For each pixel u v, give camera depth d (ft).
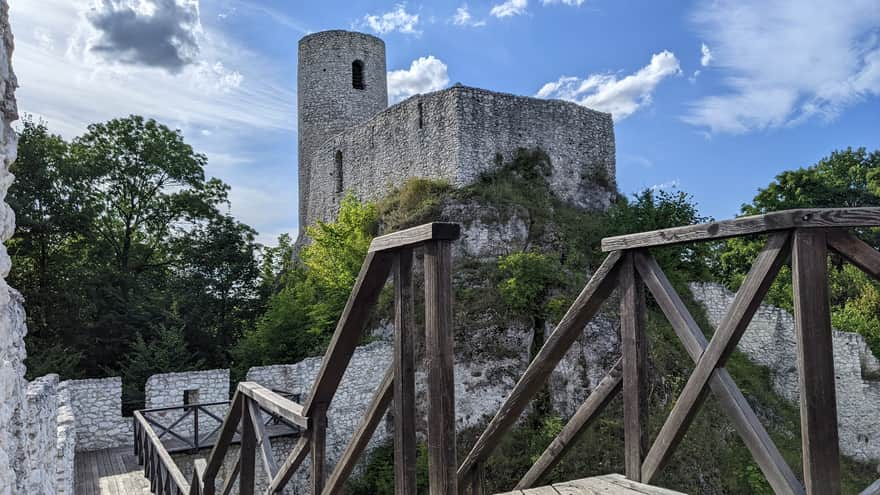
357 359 52.19
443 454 7.35
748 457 44.16
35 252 61.36
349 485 47.91
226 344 71.46
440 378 7.32
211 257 75.66
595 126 74.08
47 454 16.71
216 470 17.58
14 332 10.82
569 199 69.41
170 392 46.93
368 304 9.34
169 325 63.82
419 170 68.33
